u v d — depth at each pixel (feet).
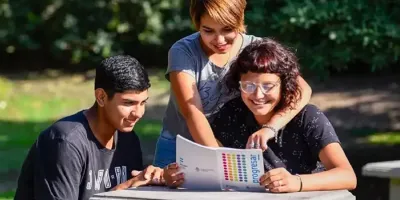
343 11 25.77
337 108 41.11
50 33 53.52
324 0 26.22
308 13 25.90
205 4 12.89
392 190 17.47
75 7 52.85
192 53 13.87
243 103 13.20
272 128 12.45
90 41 53.31
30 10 52.70
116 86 12.41
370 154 33.60
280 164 12.75
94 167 12.87
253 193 11.68
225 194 11.60
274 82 12.32
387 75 45.55
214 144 13.07
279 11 26.94
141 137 39.01
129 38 53.88
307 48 26.78
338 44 26.45
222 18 12.84
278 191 11.68
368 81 44.70
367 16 25.94
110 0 52.65
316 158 12.79
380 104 41.29
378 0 26.27
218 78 13.82
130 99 12.48
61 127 12.72
